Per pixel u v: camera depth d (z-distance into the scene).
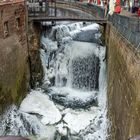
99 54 21.61
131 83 10.55
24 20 19.14
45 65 21.83
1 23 15.24
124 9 27.52
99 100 19.39
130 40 11.56
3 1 15.39
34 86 20.66
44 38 23.11
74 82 21.42
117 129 12.84
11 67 16.81
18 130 15.73
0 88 15.06
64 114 17.30
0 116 14.99
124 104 11.66
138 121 8.73
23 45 19.09
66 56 22.00
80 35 24.83
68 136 15.55
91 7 27.64
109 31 19.98
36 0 22.50
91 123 16.53
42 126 16.16
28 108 17.61
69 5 30.27
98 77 21.11
